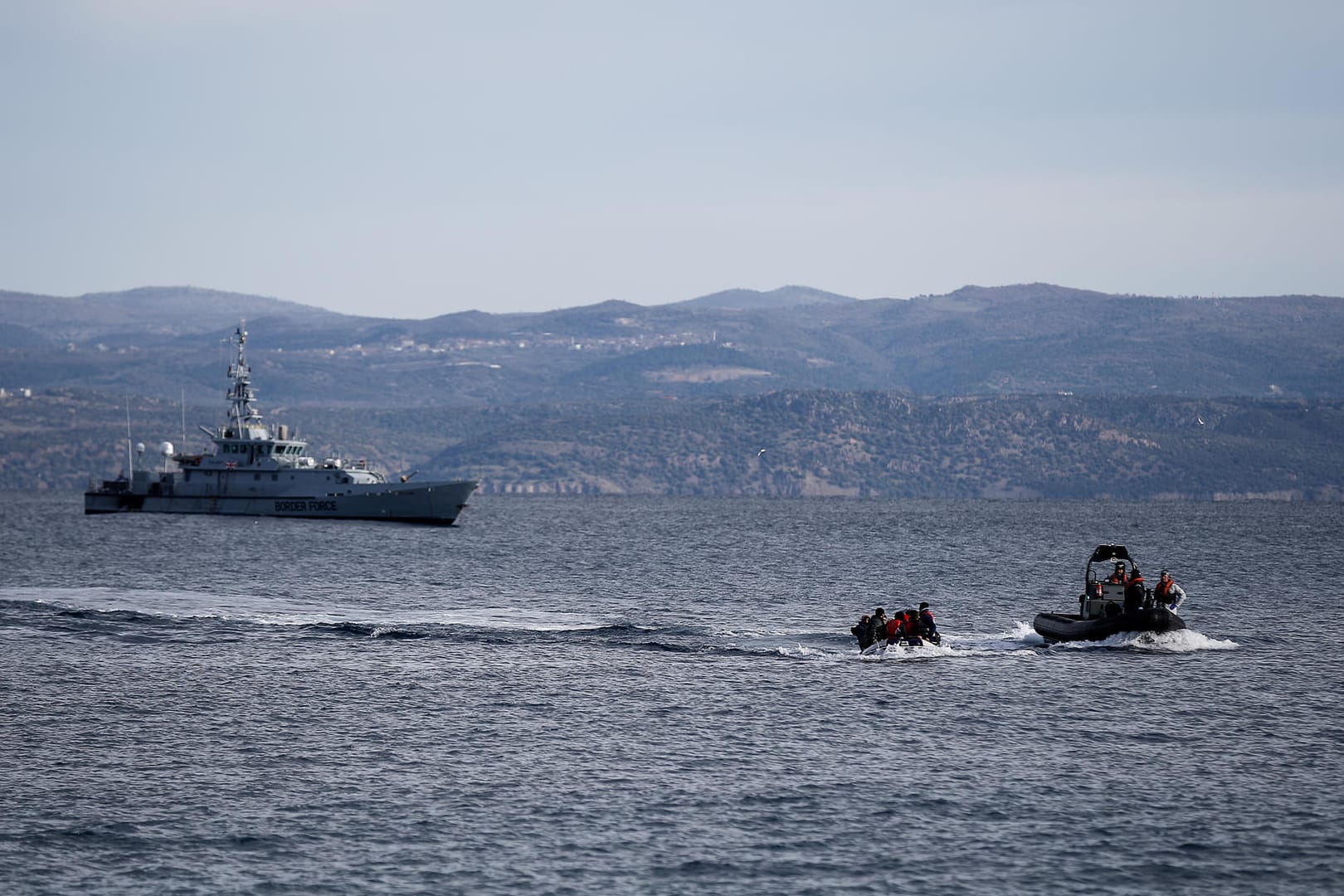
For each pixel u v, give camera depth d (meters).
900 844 154.50
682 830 158.38
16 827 158.75
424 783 175.00
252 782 175.62
